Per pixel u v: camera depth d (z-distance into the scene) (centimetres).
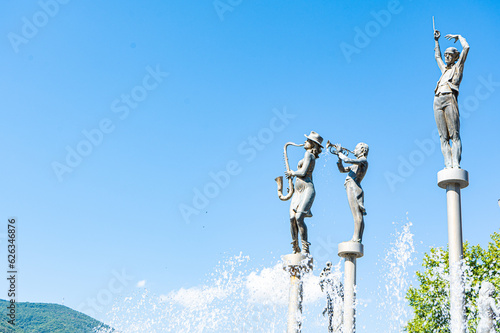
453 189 1438
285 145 1723
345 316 1525
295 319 1533
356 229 1570
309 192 1619
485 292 1216
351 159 1595
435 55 1577
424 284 2962
